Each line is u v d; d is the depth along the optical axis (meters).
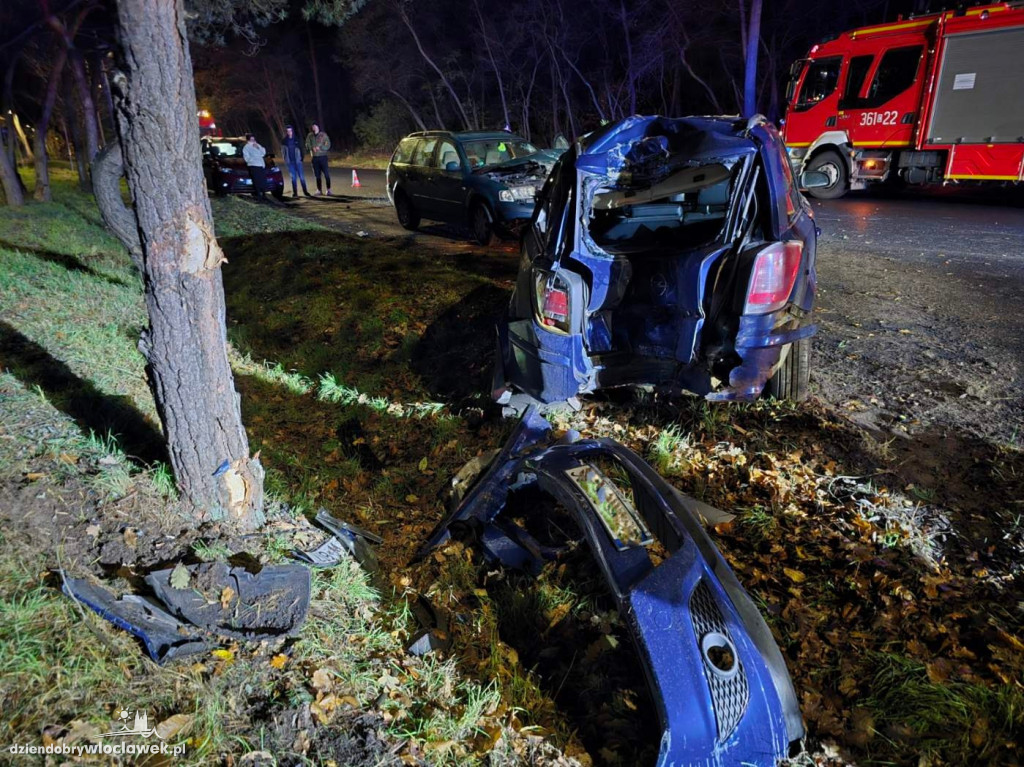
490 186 10.41
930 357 5.64
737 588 2.64
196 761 2.18
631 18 26.78
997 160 13.45
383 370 6.21
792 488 3.92
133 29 2.61
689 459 4.27
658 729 2.48
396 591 3.29
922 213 12.86
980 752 2.36
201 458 3.30
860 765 2.35
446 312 7.35
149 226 2.92
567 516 3.74
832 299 7.42
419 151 12.41
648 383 4.46
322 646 2.74
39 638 2.49
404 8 33.00
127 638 2.59
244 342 7.10
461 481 3.94
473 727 2.50
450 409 5.26
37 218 13.52
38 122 16.25
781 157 4.51
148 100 2.75
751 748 2.25
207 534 3.30
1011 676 2.62
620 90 28.61
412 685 2.67
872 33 14.69
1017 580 3.14
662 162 4.81
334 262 9.82
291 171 19.50
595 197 5.22
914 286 7.75
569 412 4.85
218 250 3.12
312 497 4.12
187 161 2.90
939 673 2.65
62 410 4.63
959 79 13.55
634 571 2.62
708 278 4.29
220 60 44.00
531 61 32.41
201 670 2.52
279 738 2.33
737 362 4.18
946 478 3.93
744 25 21.30
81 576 2.88
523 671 2.84
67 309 7.20
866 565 3.27
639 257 4.49
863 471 4.04
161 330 3.09
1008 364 5.42
